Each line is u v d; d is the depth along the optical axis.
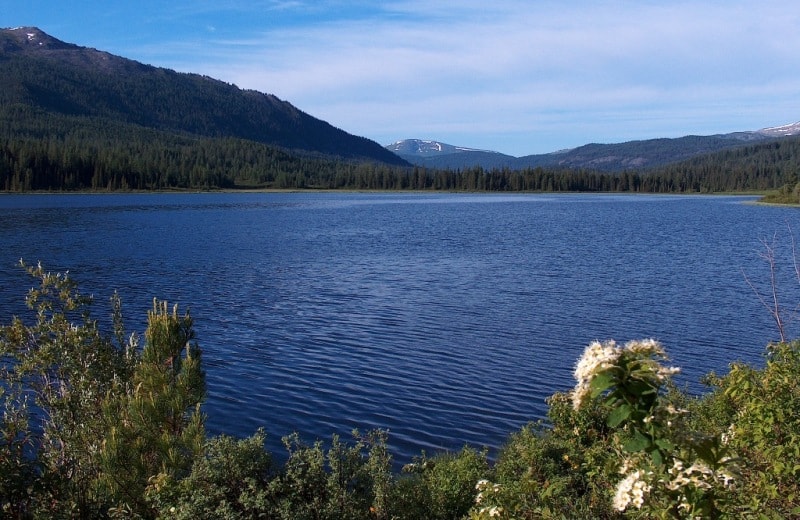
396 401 21.56
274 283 43.50
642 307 35.47
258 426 19.50
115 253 59.12
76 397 11.65
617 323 31.80
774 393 8.34
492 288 41.59
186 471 10.14
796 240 71.50
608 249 63.91
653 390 4.84
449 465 12.98
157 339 11.62
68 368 11.80
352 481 9.28
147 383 11.15
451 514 10.96
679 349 27.25
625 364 4.91
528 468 10.95
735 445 7.80
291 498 8.65
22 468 9.72
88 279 44.47
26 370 11.63
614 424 4.87
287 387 22.75
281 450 17.81
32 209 122.62
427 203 169.50
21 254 57.53
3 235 74.50
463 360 25.97
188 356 11.37
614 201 187.50
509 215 119.56
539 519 7.67
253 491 8.54
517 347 27.75
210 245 66.56
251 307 35.62
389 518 9.15
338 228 88.94
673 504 5.38
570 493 9.90
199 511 8.40
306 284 43.16
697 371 24.28
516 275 47.00
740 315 33.38
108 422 10.80
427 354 26.73
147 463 10.42
